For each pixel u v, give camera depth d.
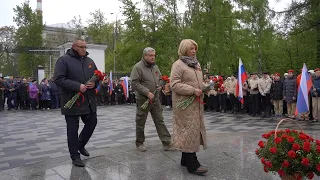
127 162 4.57
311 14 16.22
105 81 19.97
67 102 4.40
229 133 7.16
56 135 8.31
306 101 9.37
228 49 23.98
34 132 8.91
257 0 21.25
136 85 5.21
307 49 21.44
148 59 5.34
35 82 17.58
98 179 3.81
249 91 13.12
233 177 3.74
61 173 4.12
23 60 31.64
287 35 17.16
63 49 30.70
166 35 26.34
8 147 6.79
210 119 11.54
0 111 16.64
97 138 7.65
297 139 3.12
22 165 4.93
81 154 5.15
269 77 12.42
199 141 3.88
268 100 12.23
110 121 11.24
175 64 3.91
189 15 24.38
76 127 4.55
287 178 3.08
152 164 4.43
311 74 11.22
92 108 4.65
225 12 23.25
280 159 3.03
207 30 23.17
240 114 13.48
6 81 17.88
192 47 3.96
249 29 25.70
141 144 5.46
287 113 11.89
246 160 4.49
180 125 3.88
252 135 6.72
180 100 3.85
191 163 3.90
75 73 4.50
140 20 26.77
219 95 14.77
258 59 27.03
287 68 23.94
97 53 28.78
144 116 5.37
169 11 25.97
